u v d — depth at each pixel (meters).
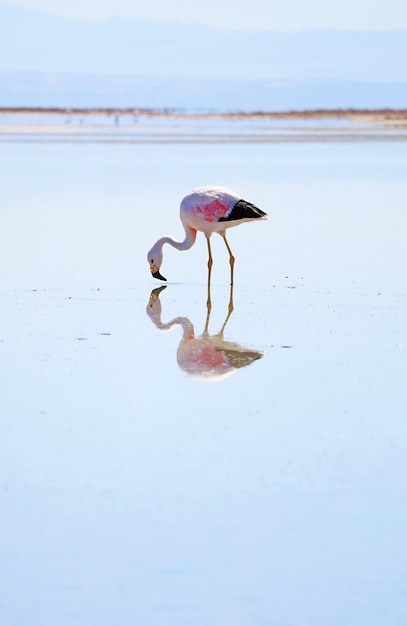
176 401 11.87
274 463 9.98
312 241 24.64
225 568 8.00
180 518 8.78
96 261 21.80
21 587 7.70
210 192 18.83
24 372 13.02
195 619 7.33
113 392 12.18
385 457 10.16
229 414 11.41
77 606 7.45
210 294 18.47
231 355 14.01
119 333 15.30
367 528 8.64
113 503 9.05
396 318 16.38
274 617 7.37
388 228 26.64
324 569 8.01
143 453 10.20
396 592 7.70
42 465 9.87
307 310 17.03
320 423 11.14
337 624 7.31
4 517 8.76
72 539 8.41
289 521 8.74
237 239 25.20
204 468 9.83
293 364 13.53
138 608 7.45
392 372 13.16
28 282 19.34
